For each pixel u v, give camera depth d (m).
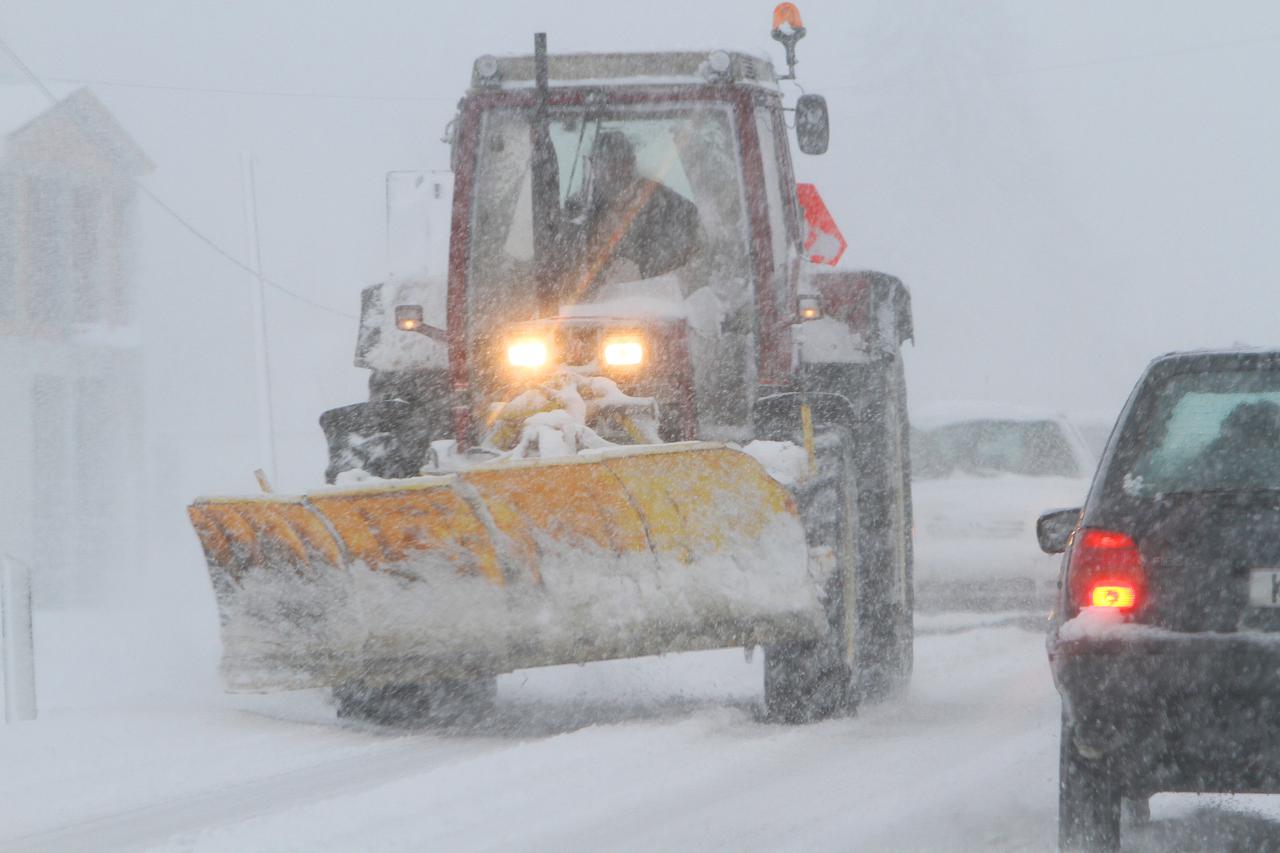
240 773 19.64
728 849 14.98
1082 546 14.55
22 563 25.31
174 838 15.71
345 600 21.45
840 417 23.97
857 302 25.52
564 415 21.66
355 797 17.25
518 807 16.81
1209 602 13.97
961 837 15.43
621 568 20.78
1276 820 16.73
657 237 24.58
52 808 17.92
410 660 21.55
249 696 27.14
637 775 18.48
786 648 22.22
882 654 25.23
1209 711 13.77
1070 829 14.55
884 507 25.30
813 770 18.86
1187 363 15.23
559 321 22.98
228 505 21.17
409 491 20.33
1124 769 14.16
